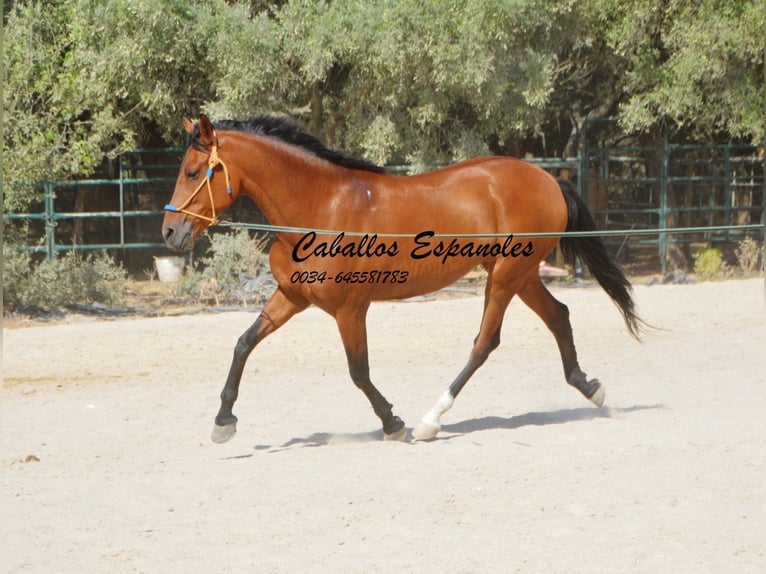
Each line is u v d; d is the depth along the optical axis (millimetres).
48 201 19750
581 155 22625
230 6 19797
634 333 9594
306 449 8328
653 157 24438
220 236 19562
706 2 19656
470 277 21391
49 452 8422
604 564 5570
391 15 18078
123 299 18734
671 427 8758
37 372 12102
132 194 24188
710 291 18547
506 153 25875
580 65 23344
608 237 24906
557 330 9406
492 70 18547
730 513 6414
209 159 8023
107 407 10180
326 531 6168
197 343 13945
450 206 8516
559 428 8906
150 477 7523
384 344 13742
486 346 8805
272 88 18984
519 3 18156
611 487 6980
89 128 20766
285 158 8180
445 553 5770
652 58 20969
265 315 8391
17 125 17625
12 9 19312
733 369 11531
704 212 26031
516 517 6383
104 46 19000
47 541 6082
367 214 8227
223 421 8328
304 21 18547
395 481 7211
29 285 17344
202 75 20234
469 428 9070
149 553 5836
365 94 19875
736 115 20516
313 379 11531
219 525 6324
